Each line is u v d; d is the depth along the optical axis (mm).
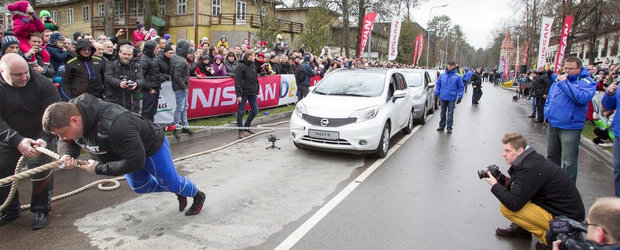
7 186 3666
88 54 5617
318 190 4938
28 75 3432
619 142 4270
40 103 3635
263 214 4125
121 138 2877
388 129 6977
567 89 4750
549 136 5234
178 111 7484
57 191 4605
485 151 7531
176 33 30516
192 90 8719
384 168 6062
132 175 3504
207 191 4789
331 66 13375
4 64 3293
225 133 8570
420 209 4398
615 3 22484
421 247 3508
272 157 6520
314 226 3863
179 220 3914
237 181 5211
